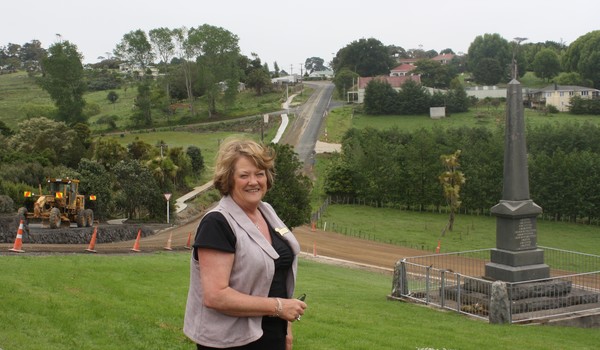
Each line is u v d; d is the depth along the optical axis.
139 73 194.00
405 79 161.25
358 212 74.06
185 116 138.00
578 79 164.12
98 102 158.12
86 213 34.75
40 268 15.87
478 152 78.25
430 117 137.00
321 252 43.03
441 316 17.12
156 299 14.12
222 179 4.18
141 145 71.38
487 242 56.62
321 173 90.56
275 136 115.50
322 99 168.88
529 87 174.25
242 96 177.00
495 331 14.91
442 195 75.31
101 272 17.23
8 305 10.92
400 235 58.75
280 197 36.47
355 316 14.82
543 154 75.75
